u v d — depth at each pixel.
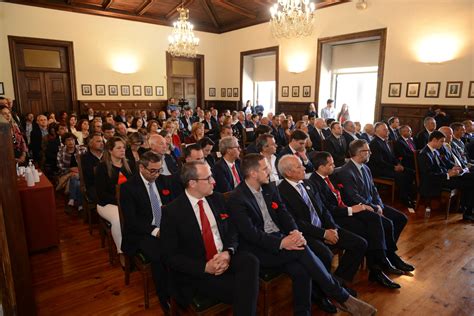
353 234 2.29
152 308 2.16
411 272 2.55
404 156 4.61
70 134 4.31
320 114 8.66
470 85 5.95
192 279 1.74
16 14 7.71
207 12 10.13
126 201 2.21
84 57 8.79
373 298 2.23
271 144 3.10
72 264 2.75
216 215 1.91
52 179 5.00
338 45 8.45
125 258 2.39
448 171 3.68
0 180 1.34
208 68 11.22
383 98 7.23
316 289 2.11
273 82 10.66
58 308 2.14
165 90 10.41
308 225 2.20
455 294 2.27
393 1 6.80
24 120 7.69
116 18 9.19
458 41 6.02
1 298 1.28
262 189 2.16
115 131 4.81
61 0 8.23
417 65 6.61
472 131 5.14
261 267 1.93
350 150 2.75
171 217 1.77
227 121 6.61
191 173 1.75
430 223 3.57
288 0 5.40
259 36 9.97
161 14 9.81
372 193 2.83
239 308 1.58
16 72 7.84
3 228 1.29
